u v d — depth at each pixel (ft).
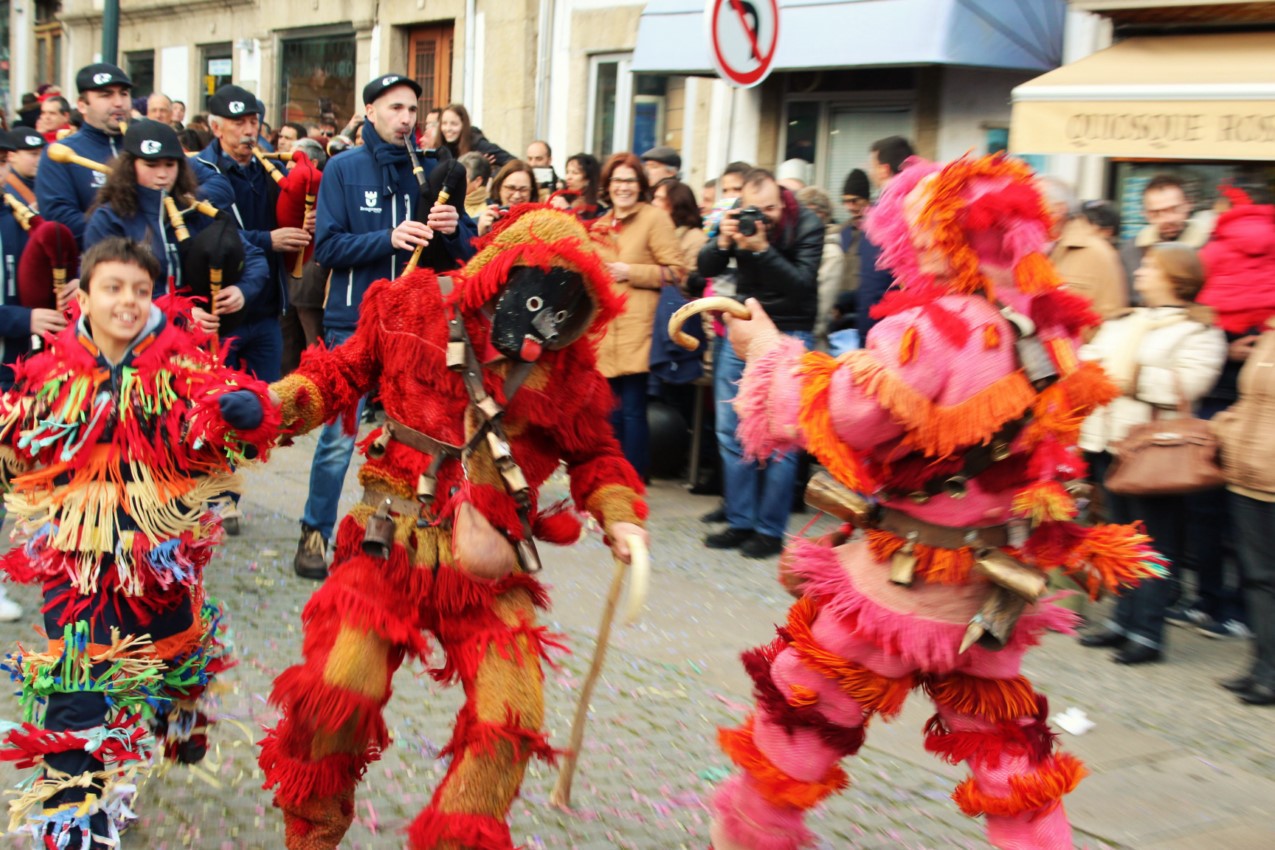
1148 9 28.27
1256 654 18.30
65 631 11.56
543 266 10.51
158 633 12.34
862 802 14.10
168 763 13.14
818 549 11.18
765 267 22.91
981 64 32.53
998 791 10.89
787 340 11.21
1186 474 18.72
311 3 65.67
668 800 13.91
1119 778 15.20
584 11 48.06
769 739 11.40
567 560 23.50
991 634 10.34
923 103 36.24
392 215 20.29
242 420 10.79
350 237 20.01
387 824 12.92
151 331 11.88
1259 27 27.61
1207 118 25.86
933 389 10.13
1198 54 27.45
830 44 34.45
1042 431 10.33
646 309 27.73
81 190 21.65
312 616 10.86
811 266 23.31
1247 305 20.43
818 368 10.67
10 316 18.65
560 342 10.76
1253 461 17.85
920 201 10.55
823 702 11.23
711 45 24.08
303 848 10.96
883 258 11.02
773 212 23.15
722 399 24.56
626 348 27.91
